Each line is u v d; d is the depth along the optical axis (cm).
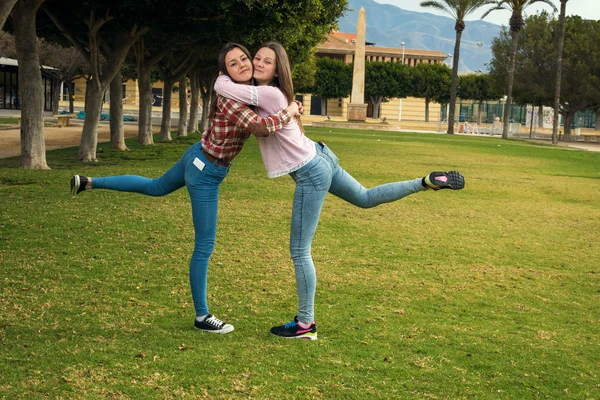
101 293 576
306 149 464
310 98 10038
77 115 5981
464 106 9338
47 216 923
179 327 496
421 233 946
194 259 484
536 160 2761
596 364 467
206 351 450
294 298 585
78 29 1775
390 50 10988
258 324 512
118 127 2205
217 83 451
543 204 1368
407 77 8256
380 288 636
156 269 664
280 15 1806
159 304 551
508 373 442
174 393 383
